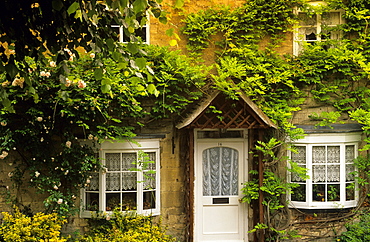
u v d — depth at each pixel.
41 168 10.09
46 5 5.54
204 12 10.94
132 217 10.12
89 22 5.49
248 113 10.25
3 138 9.61
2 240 8.97
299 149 10.92
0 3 5.25
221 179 11.07
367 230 10.48
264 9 10.98
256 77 10.39
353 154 11.07
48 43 5.77
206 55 11.03
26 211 10.27
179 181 10.84
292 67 10.96
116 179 10.38
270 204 10.57
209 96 10.05
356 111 10.55
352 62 10.95
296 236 10.48
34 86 9.49
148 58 10.49
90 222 10.33
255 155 10.41
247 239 10.96
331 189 10.85
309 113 11.09
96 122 10.12
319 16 11.25
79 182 10.10
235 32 11.03
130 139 10.06
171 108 10.41
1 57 5.35
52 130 9.92
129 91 10.09
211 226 10.99
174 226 10.80
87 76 9.73
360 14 10.94
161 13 5.08
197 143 10.97
